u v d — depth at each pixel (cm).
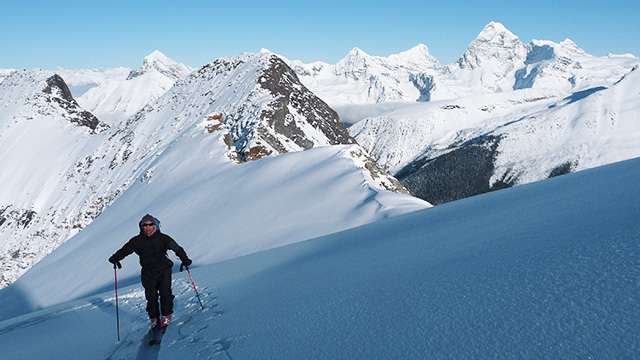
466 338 275
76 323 685
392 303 385
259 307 516
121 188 8388
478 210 880
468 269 425
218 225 3334
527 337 253
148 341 506
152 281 564
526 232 520
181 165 6159
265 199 3497
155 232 576
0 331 706
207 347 422
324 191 3194
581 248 376
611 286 282
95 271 3278
